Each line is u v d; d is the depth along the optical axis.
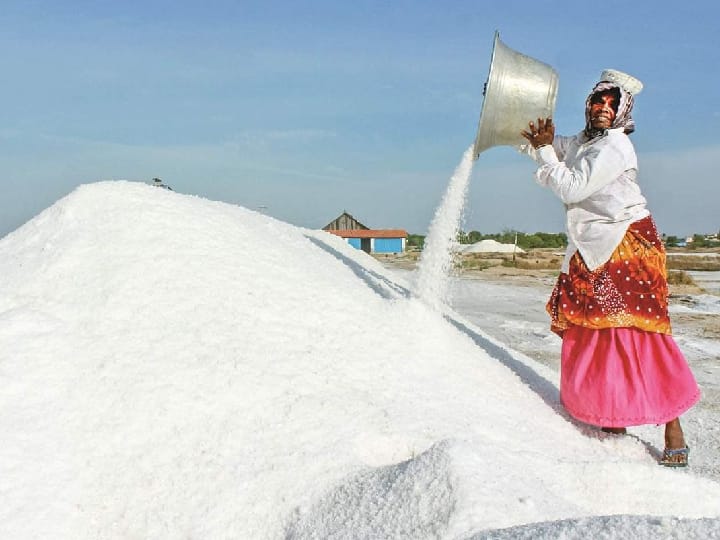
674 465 4.23
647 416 4.16
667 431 4.26
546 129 4.49
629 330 4.22
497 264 29.97
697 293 18.25
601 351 4.27
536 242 53.16
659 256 4.27
